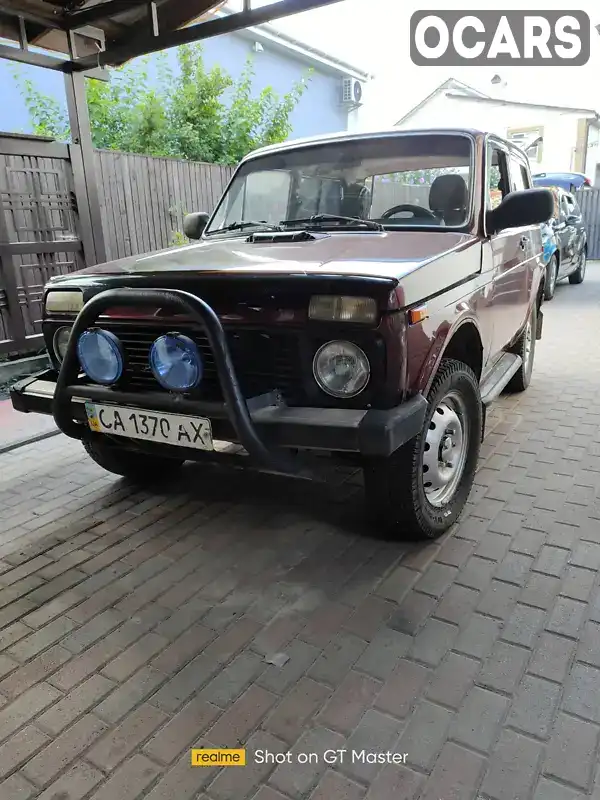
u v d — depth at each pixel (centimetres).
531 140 1866
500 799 162
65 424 273
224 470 377
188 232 400
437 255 251
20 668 216
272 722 189
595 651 214
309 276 219
